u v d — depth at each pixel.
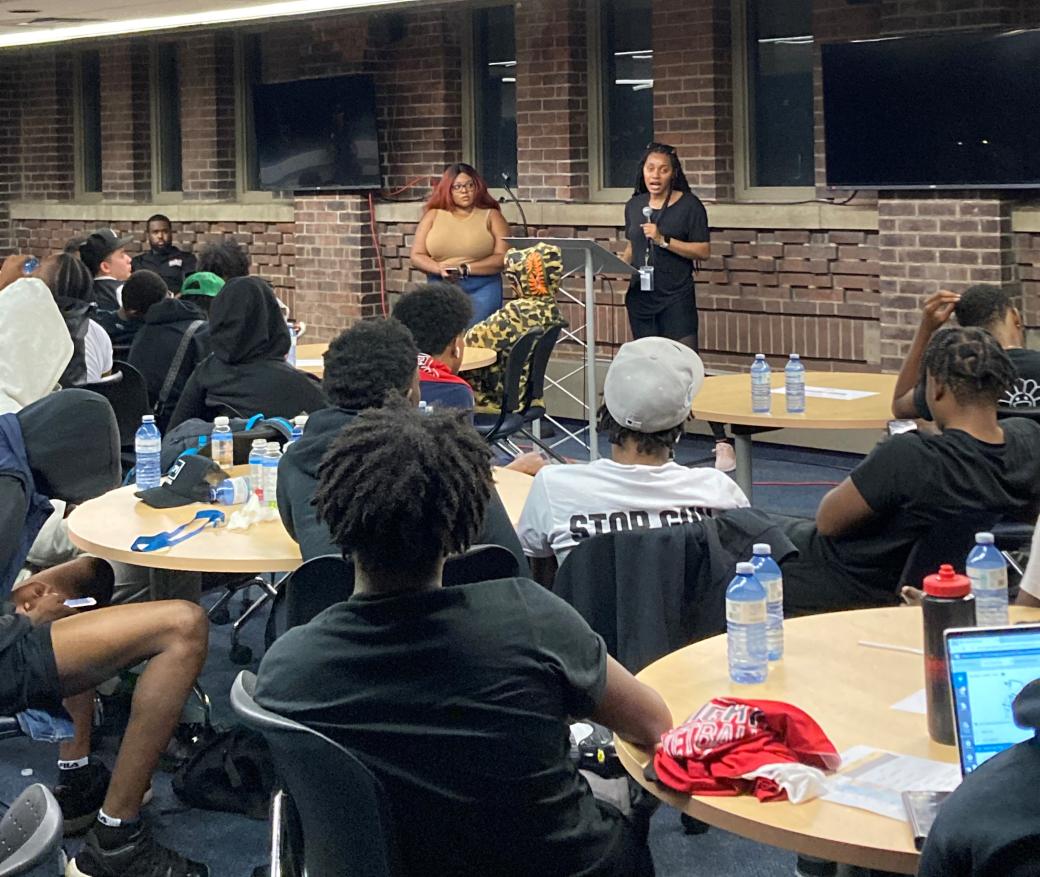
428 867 1.87
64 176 12.38
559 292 8.96
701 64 8.31
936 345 3.14
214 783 3.54
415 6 9.27
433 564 1.90
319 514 1.92
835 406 5.02
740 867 3.27
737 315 8.26
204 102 10.96
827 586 3.30
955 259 7.16
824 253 7.82
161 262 10.00
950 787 1.89
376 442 1.88
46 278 5.21
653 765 1.98
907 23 7.29
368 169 9.73
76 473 2.96
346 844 1.90
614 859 1.96
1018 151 6.82
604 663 1.96
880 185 7.32
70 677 2.92
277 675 1.91
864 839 1.75
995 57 6.84
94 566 3.69
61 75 12.25
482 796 1.85
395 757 1.85
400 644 1.86
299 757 1.86
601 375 8.89
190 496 3.76
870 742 2.07
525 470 4.08
